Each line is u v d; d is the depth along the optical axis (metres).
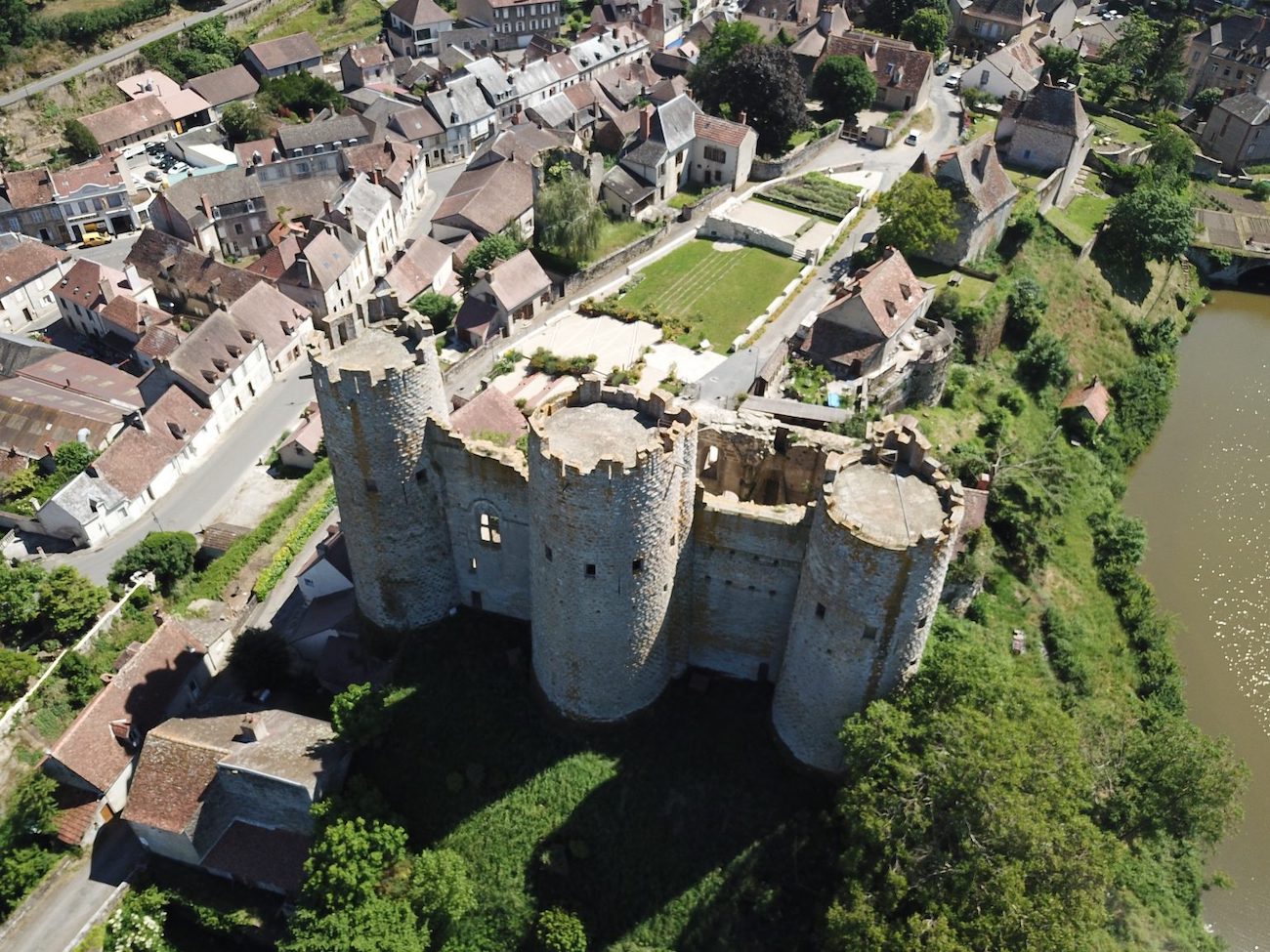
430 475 55.78
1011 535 77.50
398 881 50.66
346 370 49.84
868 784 45.66
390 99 149.50
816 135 136.25
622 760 54.34
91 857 58.59
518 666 58.88
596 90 149.38
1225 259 125.31
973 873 43.72
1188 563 84.44
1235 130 147.88
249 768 53.59
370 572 59.38
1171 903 58.03
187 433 88.31
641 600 50.06
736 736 55.03
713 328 98.69
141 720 62.50
